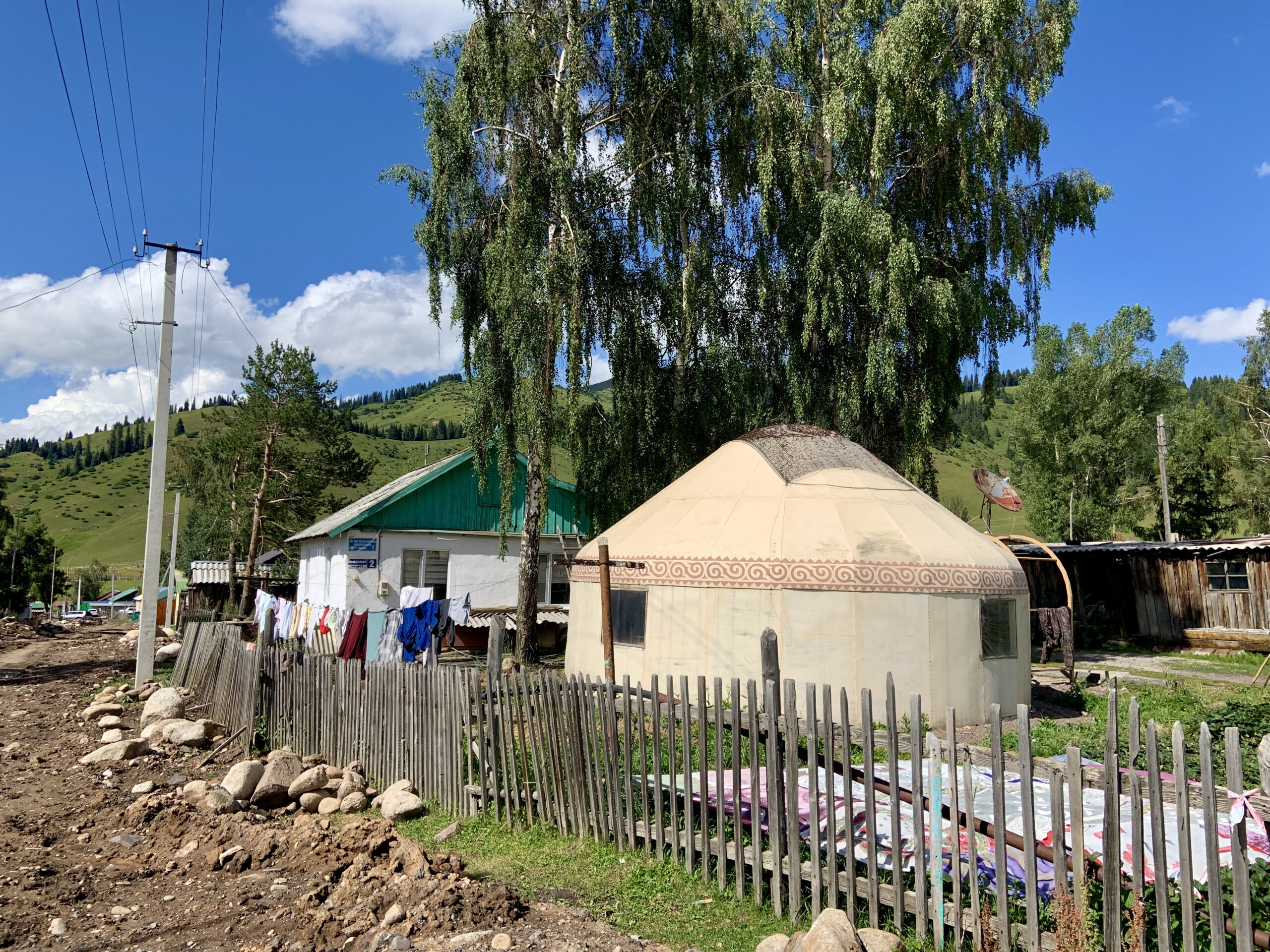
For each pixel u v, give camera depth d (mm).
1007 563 12562
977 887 4379
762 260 18125
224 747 10594
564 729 6852
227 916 5508
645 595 12523
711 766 7645
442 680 8219
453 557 22953
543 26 16141
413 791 8445
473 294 16844
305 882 6102
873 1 18047
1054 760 4133
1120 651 21891
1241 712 9766
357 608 21578
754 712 5344
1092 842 4867
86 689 15977
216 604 40250
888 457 19016
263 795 8266
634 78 16719
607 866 6086
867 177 18391
